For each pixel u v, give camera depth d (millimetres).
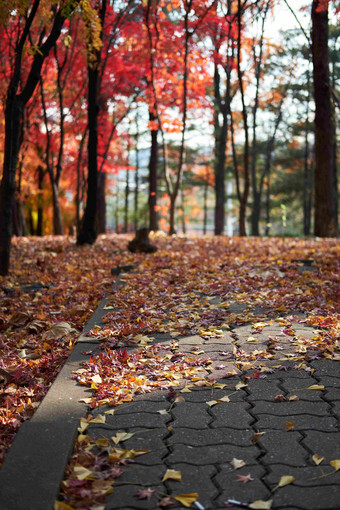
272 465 2607
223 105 26578
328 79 14625
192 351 4496
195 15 15969
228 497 2357
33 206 28812
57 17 8648
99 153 21219
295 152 35375
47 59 16516
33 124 19953
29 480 2410
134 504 2326
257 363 4117
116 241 15031
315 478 2480
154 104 17734
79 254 11820
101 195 27078
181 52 17500
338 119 26641
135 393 3594
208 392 3582
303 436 2900
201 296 6832
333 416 3139
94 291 7723
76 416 3135
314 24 14242
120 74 18156
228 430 2992
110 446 2791
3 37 14469
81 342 4734
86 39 10664
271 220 40438
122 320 5461
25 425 2912
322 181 15180
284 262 8875
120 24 16312
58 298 7453
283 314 5691
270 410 3248
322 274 7715
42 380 4359
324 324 5066
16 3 7656
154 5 16125
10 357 4980
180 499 2330
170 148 34562
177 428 3029
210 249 11859
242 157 35906
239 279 7699
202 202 60719
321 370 3916
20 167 19344
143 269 8977
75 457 2678
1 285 8258
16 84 8609
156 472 2570
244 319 5469
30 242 14961
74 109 19953
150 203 23859
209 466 2609
